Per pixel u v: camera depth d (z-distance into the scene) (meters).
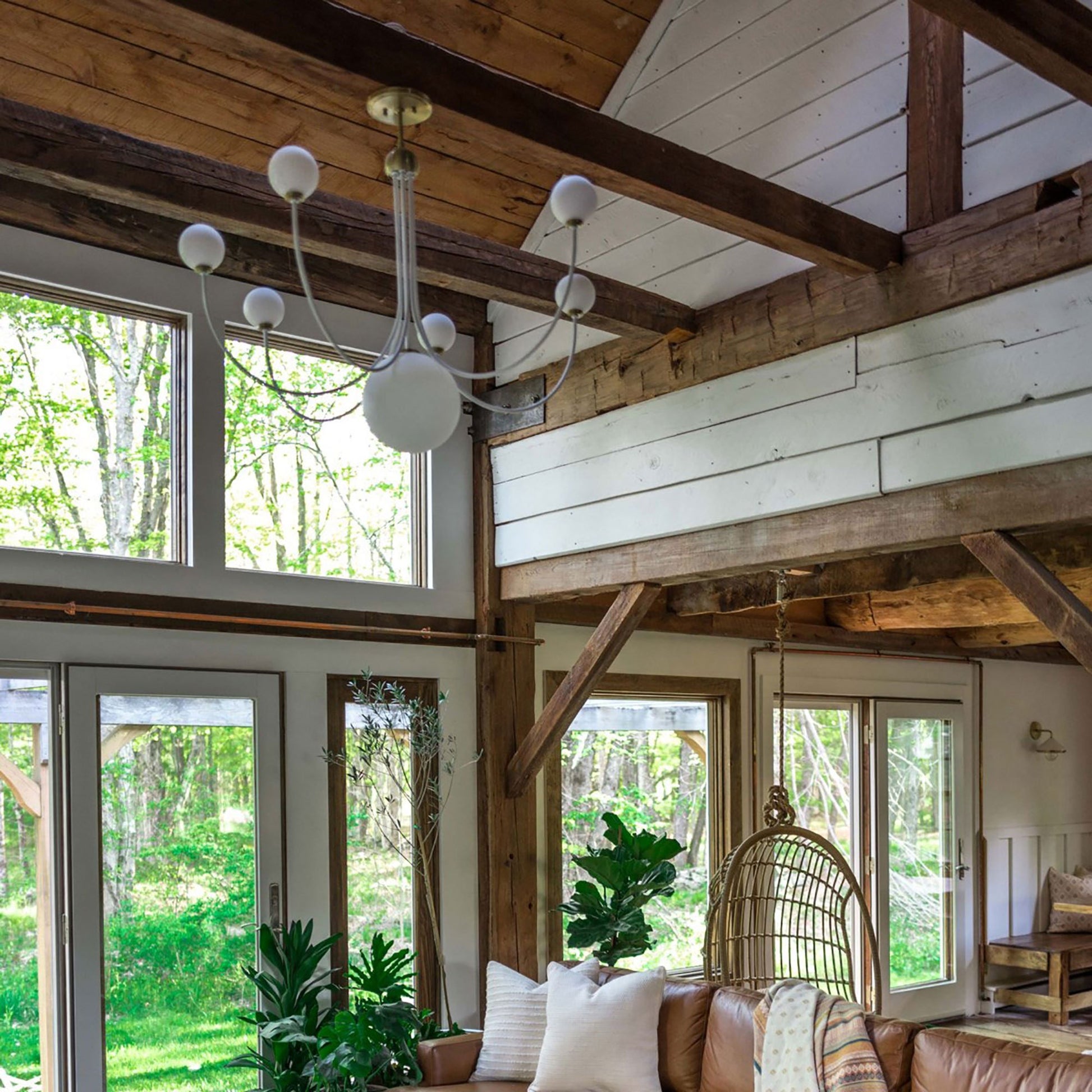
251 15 2.61
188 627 4.94
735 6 4.85
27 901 4.49
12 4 4.36
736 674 6.81
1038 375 3.60
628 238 5.22
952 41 3.99
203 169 3.73
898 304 4.01
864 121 4.27
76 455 4.82
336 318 5.51
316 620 5.31
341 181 5.39
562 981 4.57
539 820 5.98
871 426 4.07
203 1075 4.79
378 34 2.81
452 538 5.84
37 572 4.57
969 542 3.79
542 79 5.29
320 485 5.55
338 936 5.01
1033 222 3.64
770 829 5.11
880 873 7.26
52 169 3.43
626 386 5.09
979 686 8.07
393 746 5.55
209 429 5.07
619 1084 4.22
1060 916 8.20
